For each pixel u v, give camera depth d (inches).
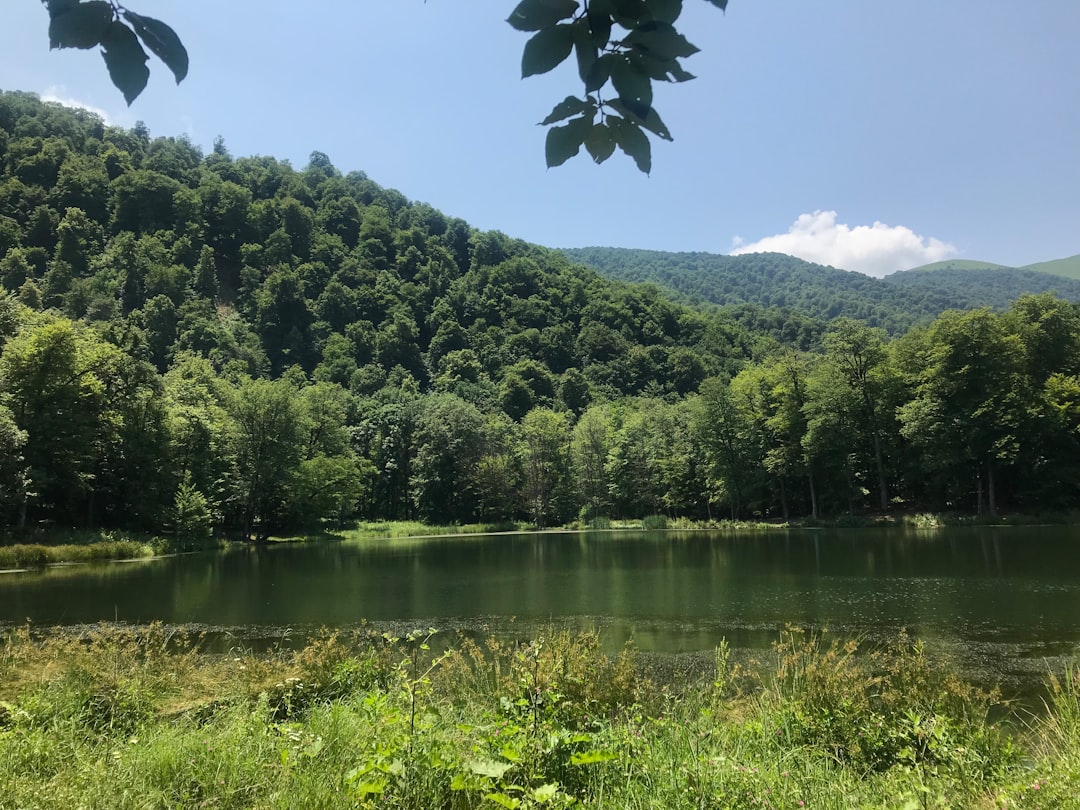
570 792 153.4
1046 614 538.9
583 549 1435.8
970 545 1094.4
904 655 294.4
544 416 2760.8
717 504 2245.3
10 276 3560.5
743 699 271.9
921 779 165.0
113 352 1583.4
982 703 246.8
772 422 1964.8
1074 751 185.9
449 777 150.3
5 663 292.0
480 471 2600.9
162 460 1614.2
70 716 237.5
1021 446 1565.0
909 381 1827.0
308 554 1414.9
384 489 2898.6
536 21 62.2
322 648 310.2
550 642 287.1
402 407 2999.5
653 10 60.2
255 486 1940.2
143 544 1368.1
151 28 59.4
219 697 275.0
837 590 689.0
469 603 683.4
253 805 159.9
